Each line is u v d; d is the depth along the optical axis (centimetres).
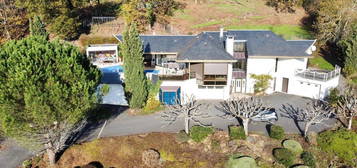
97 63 6775
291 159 3994
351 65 6494
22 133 3378
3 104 3053
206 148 4244
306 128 4384
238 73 5853
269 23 9381
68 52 3778
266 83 5819
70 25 7638
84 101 3469
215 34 6081
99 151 4172
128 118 5022
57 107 3316
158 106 5325
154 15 9125
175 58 5834
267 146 4269
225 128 4644
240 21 9400
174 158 4116
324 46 8188
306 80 5722
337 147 4150
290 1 10288
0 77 3119
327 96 5644
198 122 4838
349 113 4712
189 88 5581
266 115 4959
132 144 4250
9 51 3466
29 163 3984
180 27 8850
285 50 5622
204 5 10406
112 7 9688
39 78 3241
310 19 9669
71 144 4266
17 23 7706
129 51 4944
